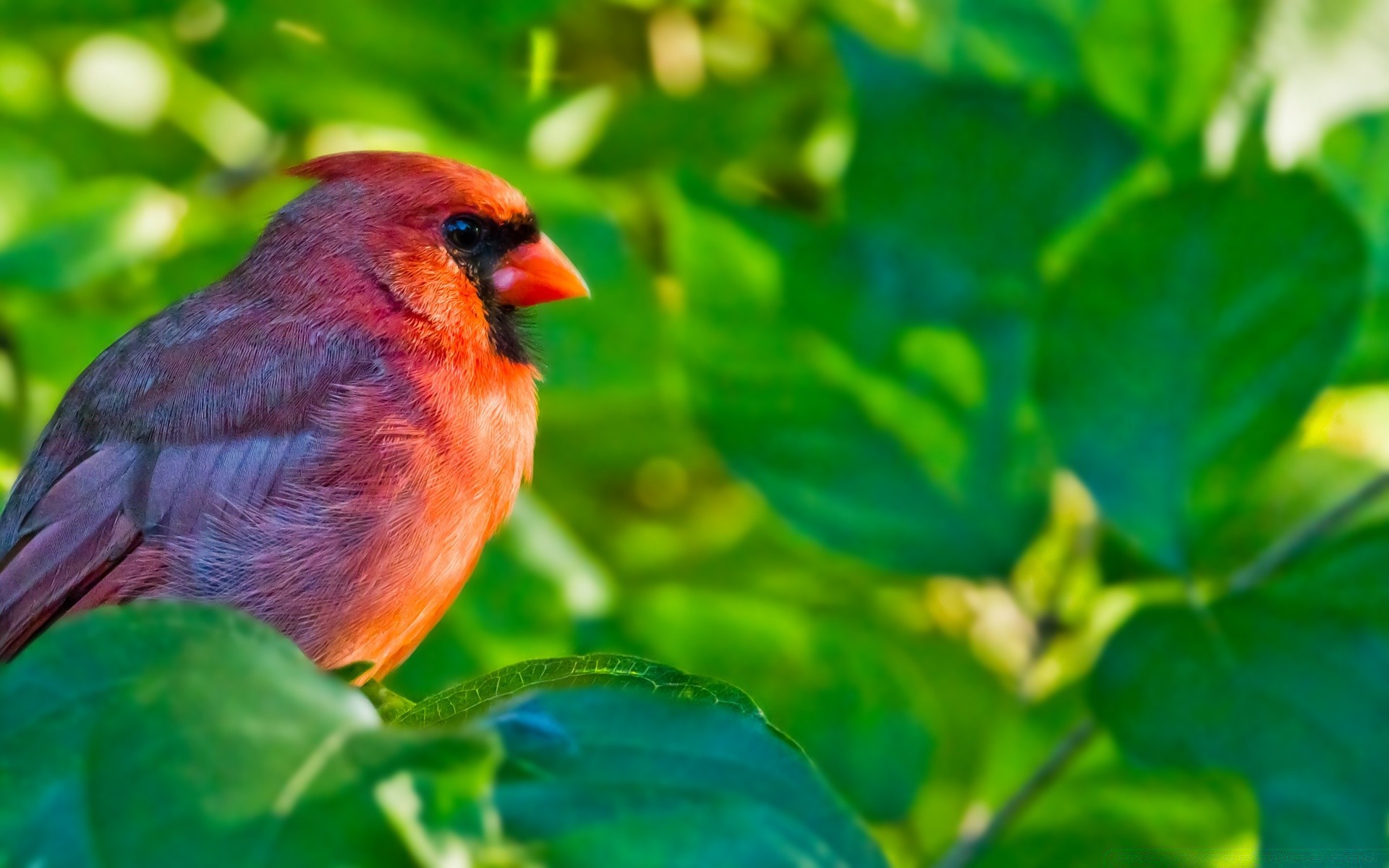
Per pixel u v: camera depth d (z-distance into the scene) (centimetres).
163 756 353
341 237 794
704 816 370
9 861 345
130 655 372
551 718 391
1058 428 707
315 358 755
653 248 966
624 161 918
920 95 791
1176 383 702
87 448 756
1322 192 698
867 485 756
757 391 767
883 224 786
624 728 390
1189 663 634
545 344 853
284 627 732
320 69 884
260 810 347
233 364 753
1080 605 783
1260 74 830
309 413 741
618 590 880
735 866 365
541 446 986
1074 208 788
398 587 744
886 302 772
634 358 902
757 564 947
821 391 761
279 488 730
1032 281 777
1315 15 835
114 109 902
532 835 367
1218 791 728
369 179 807
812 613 822
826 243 777
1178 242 701
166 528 729
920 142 788
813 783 380
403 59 869
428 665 812
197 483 731
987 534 748
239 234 888
